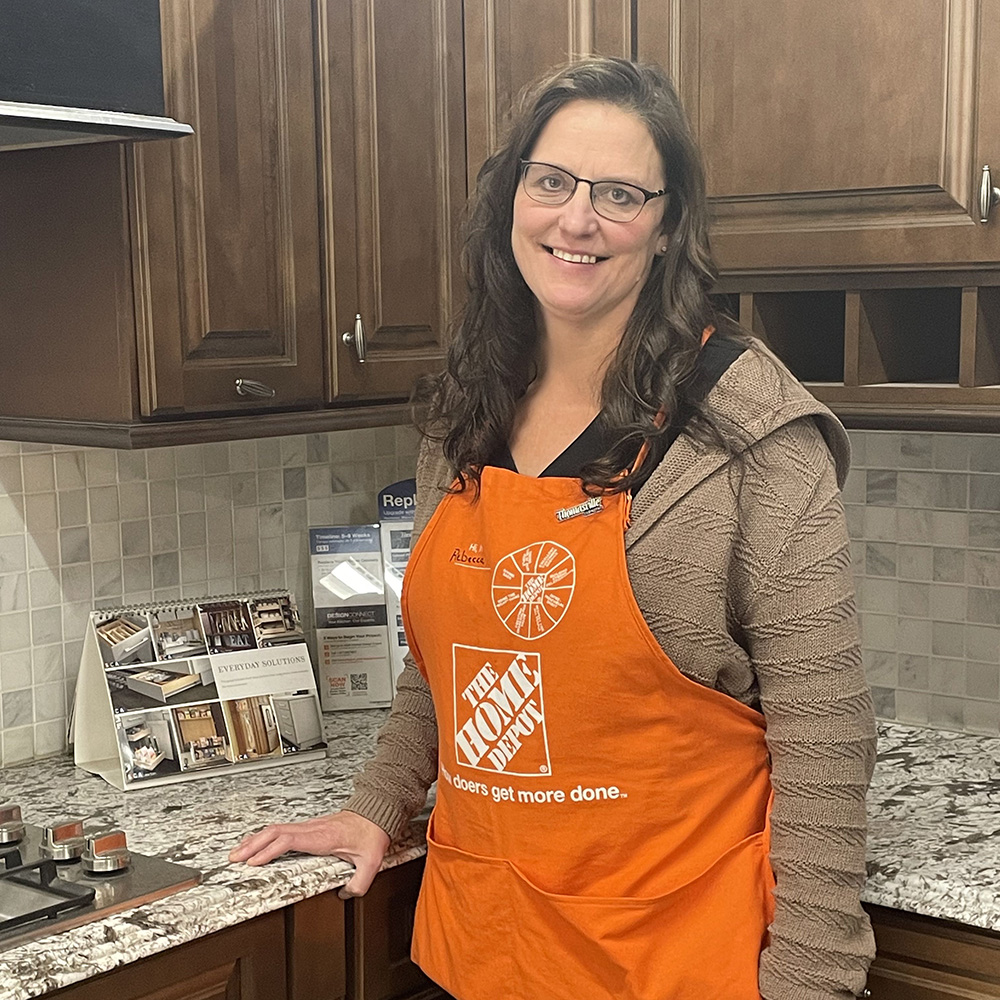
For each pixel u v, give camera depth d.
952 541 2.22
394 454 2.64
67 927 1.46
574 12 1.99
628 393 1.47
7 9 1.51
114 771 1.99
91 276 1.81
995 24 1.68
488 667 1.53
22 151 1.85
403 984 1.80
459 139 2.14
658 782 1.49
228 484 2.35
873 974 1.68
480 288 1.62
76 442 1.86
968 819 1.82
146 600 2.23
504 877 1.55
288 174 1.94
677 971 1.48
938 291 2.02
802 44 1.82
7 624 2.06
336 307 2.01
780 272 1.88
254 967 1.62
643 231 1.48
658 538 1.45
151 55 1.66
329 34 1.97
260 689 2.08
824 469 1.43
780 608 1.42
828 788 1.42
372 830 1.72
